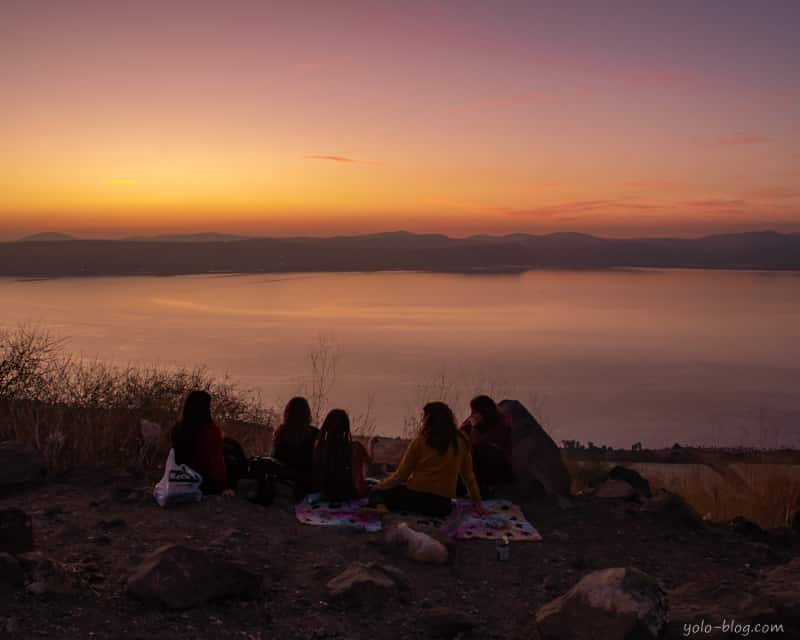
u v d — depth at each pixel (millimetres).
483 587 4902
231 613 4023
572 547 5949
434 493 6484
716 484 9992
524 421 7766
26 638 3451
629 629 3424
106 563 4656
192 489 6219
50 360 9695
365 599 4312
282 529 5809
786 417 159125
